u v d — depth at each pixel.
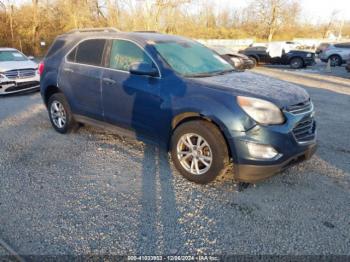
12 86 8.72
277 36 50.12
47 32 28.88
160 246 2.62
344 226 2.88
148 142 4.17
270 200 3.31
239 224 2.91
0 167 4.09
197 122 3.51
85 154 4.52
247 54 20.30
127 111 4.20
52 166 4.13
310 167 4.11
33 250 2.57
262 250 2.58
